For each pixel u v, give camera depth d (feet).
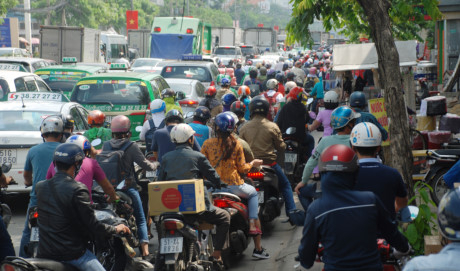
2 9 223.51
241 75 120.16
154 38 160.25
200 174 29.14
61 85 88.48
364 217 17.76
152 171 33.88
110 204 30.71
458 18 82.89
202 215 28.19
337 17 51.13
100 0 329.31
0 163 42.86
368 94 74.90
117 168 31.65
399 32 73.46
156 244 37.68
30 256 26.94
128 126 32.37
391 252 21.09
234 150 32.12
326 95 39.14
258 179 35.47
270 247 36.73
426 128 47.37
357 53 64.39
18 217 44.16
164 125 40.60
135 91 62.64
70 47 167.02
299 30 48.73
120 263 28.96
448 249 12.94
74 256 22.15
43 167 29.78
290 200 38.50
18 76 69.10
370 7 31.01
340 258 17.80
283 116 46.57
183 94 63.72
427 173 42.65
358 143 22.22
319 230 18.13
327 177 18.16
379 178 21.81
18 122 45.73
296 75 102.63
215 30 257.55
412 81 60.03
